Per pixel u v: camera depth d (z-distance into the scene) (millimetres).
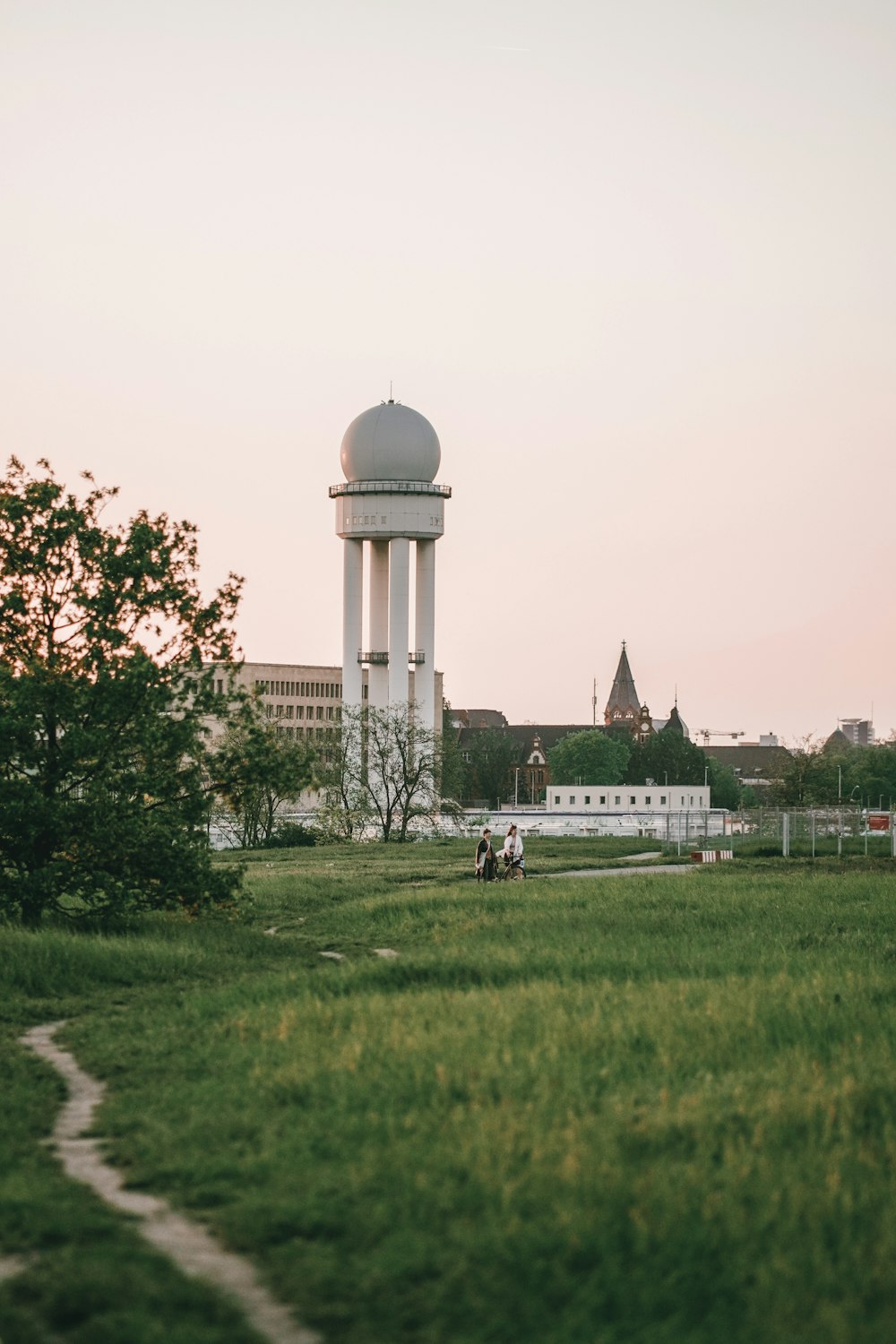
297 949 31938
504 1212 11016
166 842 34125
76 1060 18531
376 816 101000
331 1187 11930
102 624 34688
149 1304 9609
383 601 124375
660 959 27109
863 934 31766
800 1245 10258
